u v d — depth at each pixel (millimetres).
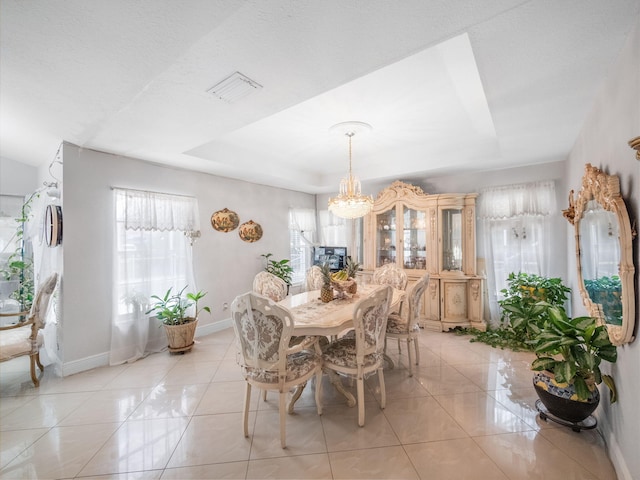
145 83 1742
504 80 1726
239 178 4305
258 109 2064
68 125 2359
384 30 1282
